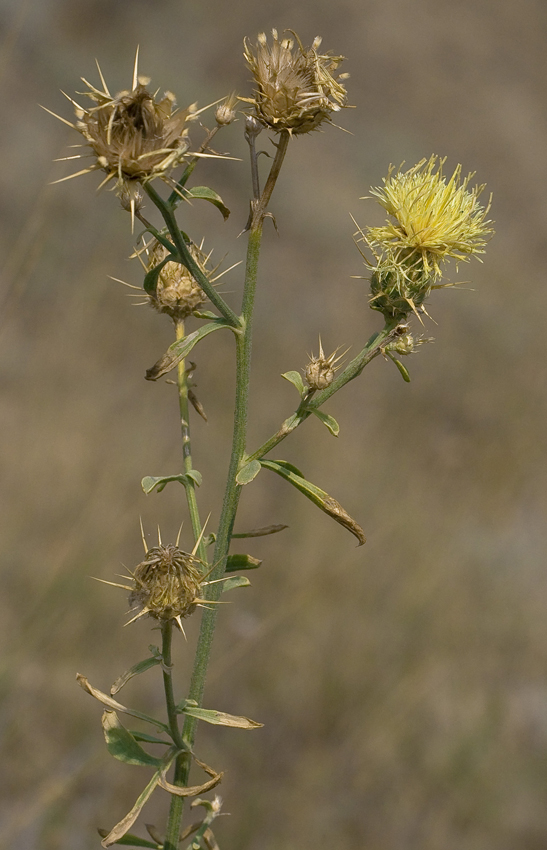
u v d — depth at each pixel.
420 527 9.63
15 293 6.86
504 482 11.27
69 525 7.81
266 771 7.01
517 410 12.76
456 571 9.08
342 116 22.73
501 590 9.12
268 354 12.73
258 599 8.20
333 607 8.27
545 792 7.30
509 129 26.03
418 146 23.27
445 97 26.02
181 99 17.08
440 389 13.04
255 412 11.28
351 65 25.17
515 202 23.08
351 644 7.95
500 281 17.84
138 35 19.44
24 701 6.41
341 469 10.43
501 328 15.59
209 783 2.21
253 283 2.33
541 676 8.36
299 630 7.90
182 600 2.17
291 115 2.23
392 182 2.65
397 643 8.16
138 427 9.91
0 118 14.23
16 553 7.39
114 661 7.09
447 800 7.09
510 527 10.69
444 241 2.53
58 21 18.55
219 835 6.44
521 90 28.67
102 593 7.36
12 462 8.30
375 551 9.05
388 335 2.49
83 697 6.69
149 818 6.28
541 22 31.67
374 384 12.85
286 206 16.77
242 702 7.37
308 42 23.92
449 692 7.93
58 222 12.12
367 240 2.62
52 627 6.88
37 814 5.96
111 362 10.87
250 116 2.29
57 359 10.24
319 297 15.09
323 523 9.38
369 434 11.55
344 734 7.34
